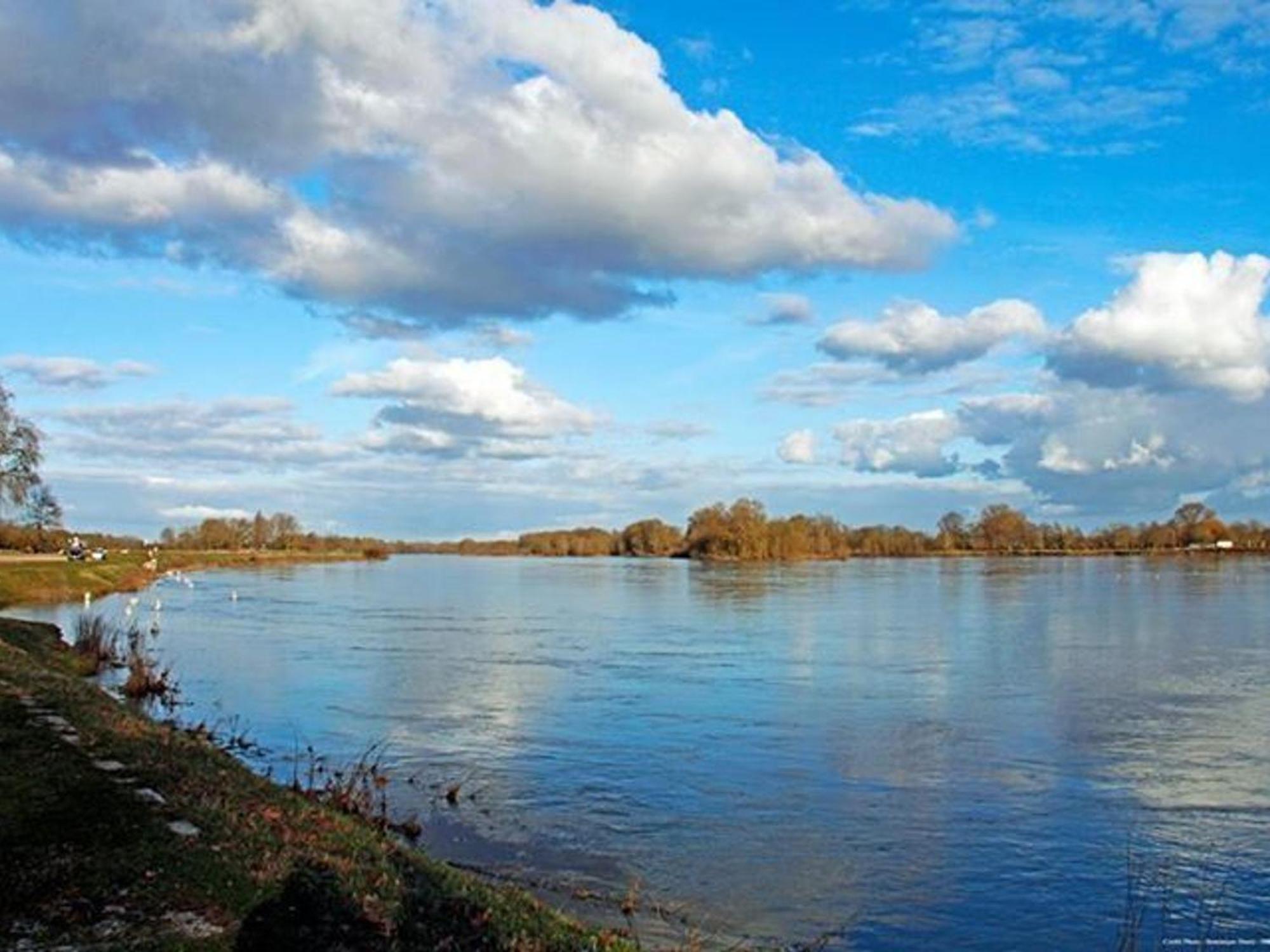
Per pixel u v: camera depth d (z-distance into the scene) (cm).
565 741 3103
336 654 5138
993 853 2114
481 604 8669
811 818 2338
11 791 1512
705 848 2120
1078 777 2697
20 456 8056
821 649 5366
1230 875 2003
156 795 1548
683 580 12988
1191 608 7956
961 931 1738
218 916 1146
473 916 1302
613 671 4547
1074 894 1908
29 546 12488
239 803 1614
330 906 1205
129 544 17788
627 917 1727
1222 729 3297
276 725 3316
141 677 3706
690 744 3072
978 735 3198
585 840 2159
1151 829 2272
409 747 3006
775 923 1748
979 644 5606
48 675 2655
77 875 1219
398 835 2136
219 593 9962
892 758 2892
